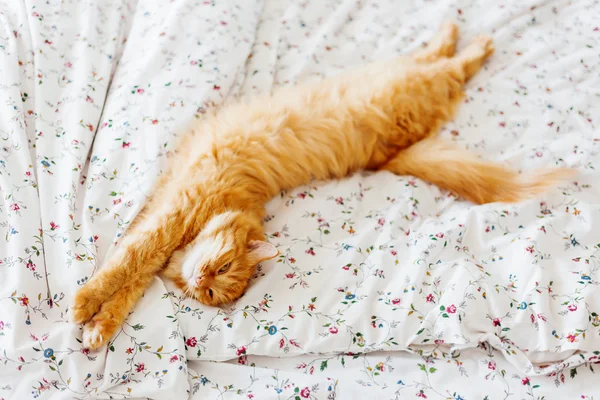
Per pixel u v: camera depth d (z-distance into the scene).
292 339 0.99
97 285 0.98
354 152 1.18
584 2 1.33
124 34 1.24
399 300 1.01
